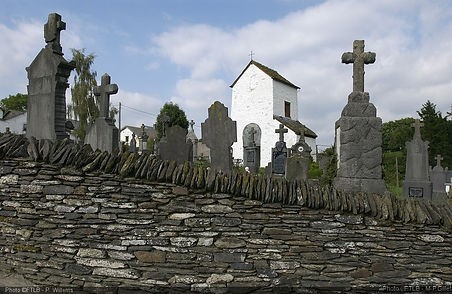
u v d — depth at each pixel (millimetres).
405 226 6289
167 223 6367
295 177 13297
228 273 6281
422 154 14516
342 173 7676
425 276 6223
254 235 6312
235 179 6430
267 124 46375
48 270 6621
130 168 6414
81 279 6484
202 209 6348
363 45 7934
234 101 48531
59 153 6629
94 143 14336
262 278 6262
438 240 6227
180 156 14727
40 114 9094
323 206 6316
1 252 6922
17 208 6824
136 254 6387
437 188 23875
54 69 8906
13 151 6797
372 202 6379
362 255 6277
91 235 6496
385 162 39188
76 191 6574
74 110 47625
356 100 7727
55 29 9008
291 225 6320
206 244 6324
